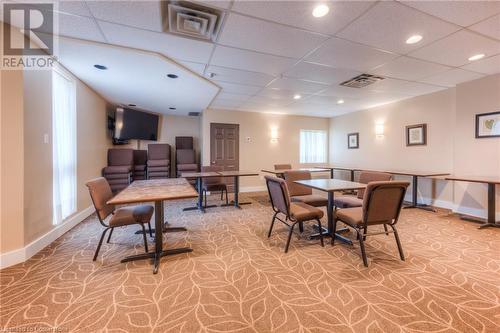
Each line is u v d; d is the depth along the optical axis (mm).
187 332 1351
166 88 4121
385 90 4328
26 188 2238
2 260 2066
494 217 3273
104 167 4871
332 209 2812
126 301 1628
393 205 2180
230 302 1619
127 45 2547
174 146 6855
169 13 2006
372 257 2299
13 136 2133
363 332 1342
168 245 2615
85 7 1883
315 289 1767
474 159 3713
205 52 2740
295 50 2693
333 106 5793
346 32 2295
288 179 3619
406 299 1639
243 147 6504
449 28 2209
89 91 4027
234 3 1864
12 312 1509
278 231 3094
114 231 3115
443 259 2242
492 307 1542
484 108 3584
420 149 4672
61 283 1847
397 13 1979
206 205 4605
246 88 4230
